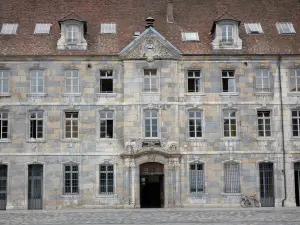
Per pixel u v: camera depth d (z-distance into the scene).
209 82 43.94
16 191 42.38
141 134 42.97
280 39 45.31
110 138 43.22
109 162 42.81
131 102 43.28
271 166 43.75
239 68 44.19
